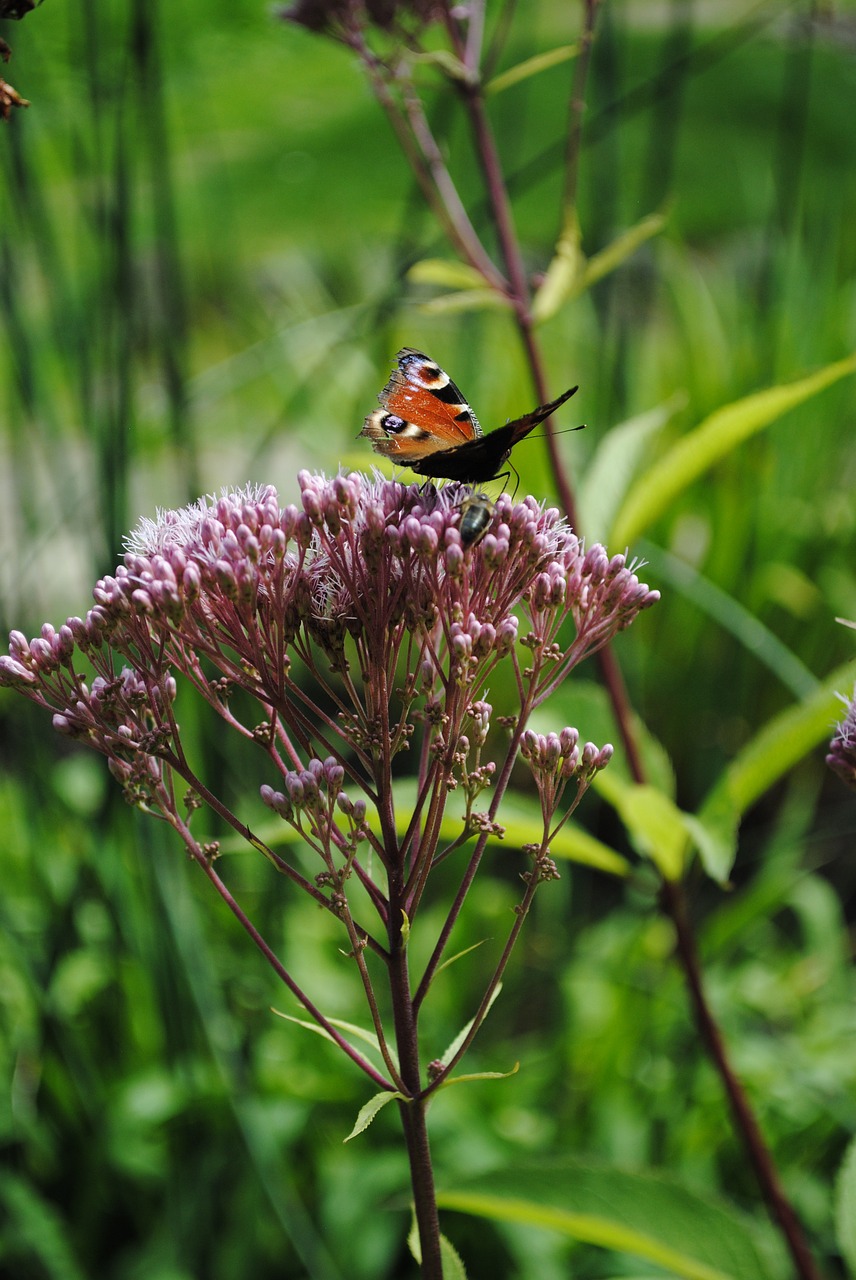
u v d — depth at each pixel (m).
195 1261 1.00
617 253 0.98
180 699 1.11
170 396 1.11
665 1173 0.89
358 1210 1.00
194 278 1.93
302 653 0.82
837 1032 1.09
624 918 1.22
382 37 1.05
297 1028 1.05
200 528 0.83
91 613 0.82
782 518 1.56
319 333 1.63
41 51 1.17
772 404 0.93
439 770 0.82
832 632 1.53
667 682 1.50
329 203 2.11
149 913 1.05
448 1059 0.82
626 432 0.98
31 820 1.05
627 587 0.83
